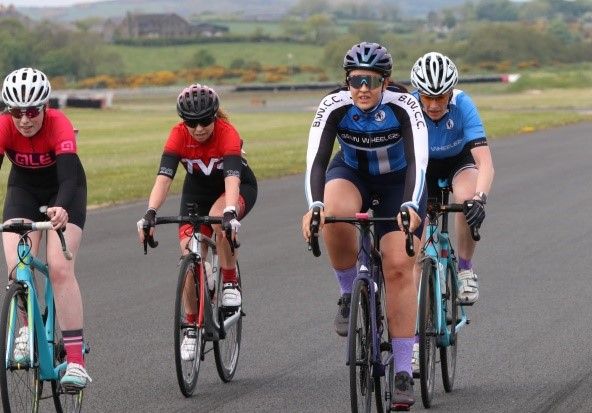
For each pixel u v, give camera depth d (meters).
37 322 11.50
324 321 17.30
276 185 38.88
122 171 45.47
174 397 13.14
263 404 12.79
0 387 10.89
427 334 12.77
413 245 11.66
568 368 14.24
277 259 23.22
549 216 29.25
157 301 19.03
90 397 13.12
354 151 12.41
